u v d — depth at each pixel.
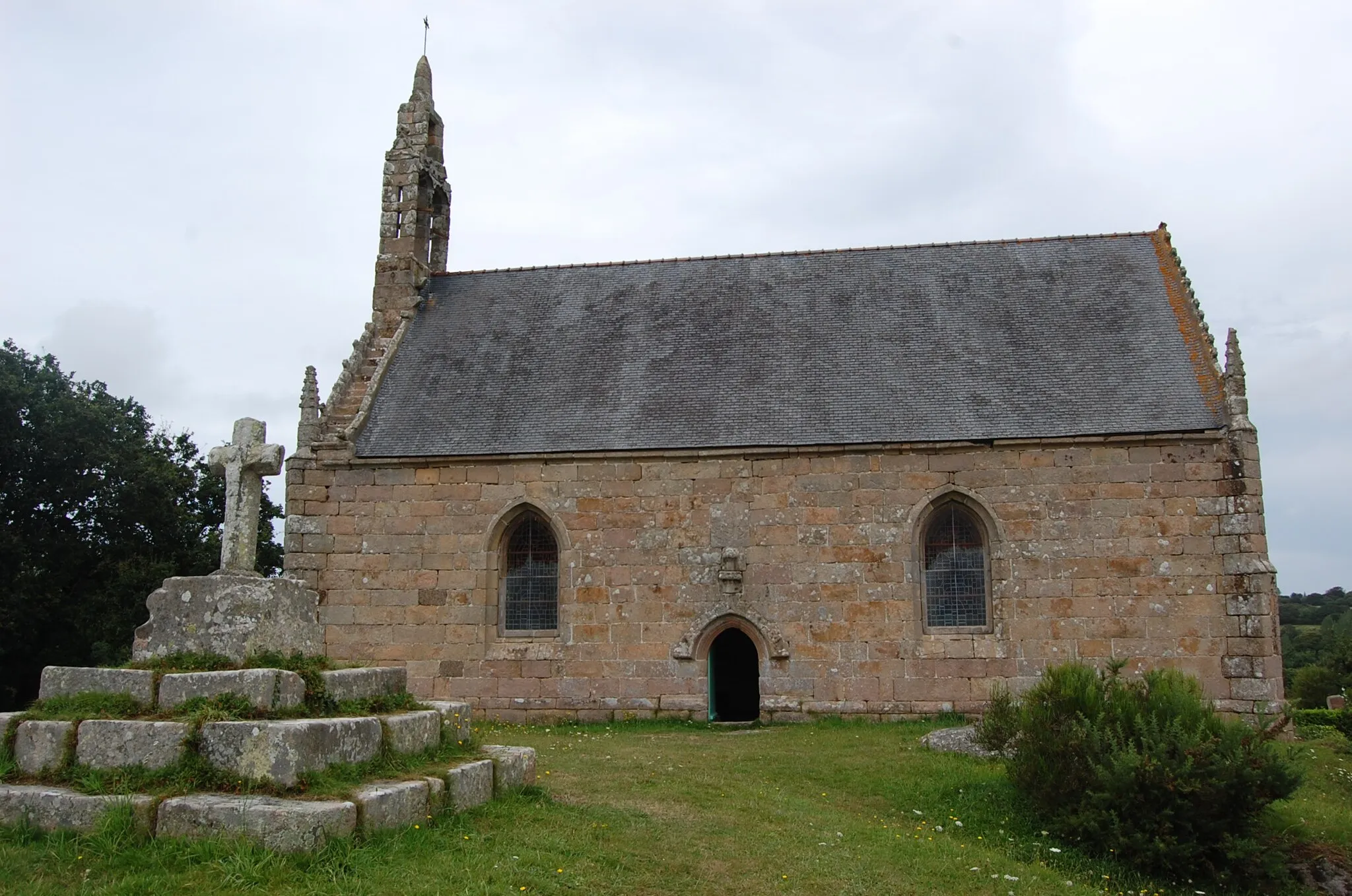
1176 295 28.62
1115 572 24.39
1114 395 26.06
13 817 10.40
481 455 26.91
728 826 13.55
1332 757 21.41
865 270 31.48
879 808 16.69
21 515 43.19
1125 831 14.95
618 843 11.98
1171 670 18.09
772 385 27.89
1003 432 25.41
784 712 24.86
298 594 13.23
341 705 12.34
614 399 28.22
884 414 26.48
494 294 32.97
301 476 27.45
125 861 9.58
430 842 10.73
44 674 12.03
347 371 29.55
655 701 25.45
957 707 24.38
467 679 26.17
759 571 25.61
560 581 26.33
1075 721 16.28
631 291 32.12
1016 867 13.80
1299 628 86.38
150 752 10.83
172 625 12.47
